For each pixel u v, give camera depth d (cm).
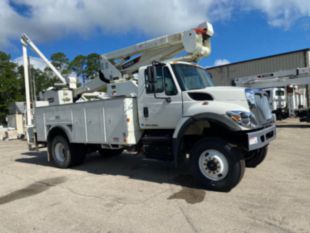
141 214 376
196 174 479
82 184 543
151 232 323
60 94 844
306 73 1393
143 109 565
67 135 689
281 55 2512
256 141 447
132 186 511
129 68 718
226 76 2894
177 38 627
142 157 813
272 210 368
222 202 406
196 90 496
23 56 945
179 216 364
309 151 764
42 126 773
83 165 737
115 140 586
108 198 449
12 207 430
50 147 746
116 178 578
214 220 347
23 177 632
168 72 525
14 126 2105
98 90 820
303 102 2147
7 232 341
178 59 628
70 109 681
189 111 485
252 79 1572
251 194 433
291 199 404
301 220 334
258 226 324
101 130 613
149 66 527
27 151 1102
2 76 3578
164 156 531
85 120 646
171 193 459
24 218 383
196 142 480
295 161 647
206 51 613
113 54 740
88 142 643
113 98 583
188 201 417
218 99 476
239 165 439
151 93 549
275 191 442
